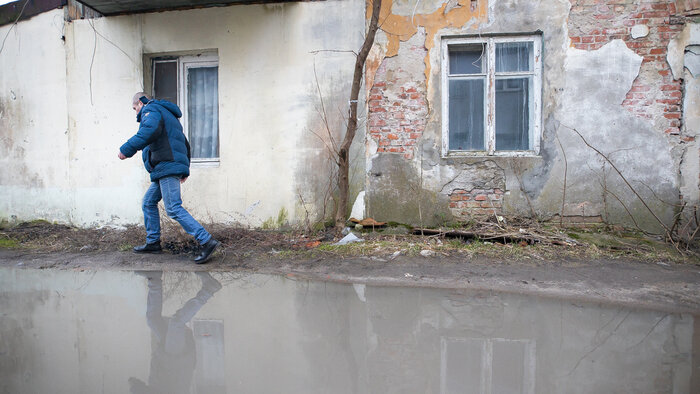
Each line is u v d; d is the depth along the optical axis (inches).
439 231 219.8
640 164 224.8
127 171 257.8
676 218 221.9
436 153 234.1
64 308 128.7
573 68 226.4
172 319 119.7
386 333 110.3
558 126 228.2
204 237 182.7
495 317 121.7
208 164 257.8
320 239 220.2
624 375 88.7
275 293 143.8
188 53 255.0
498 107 237.0
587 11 224.4
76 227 263.7
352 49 236.1
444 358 96.3
